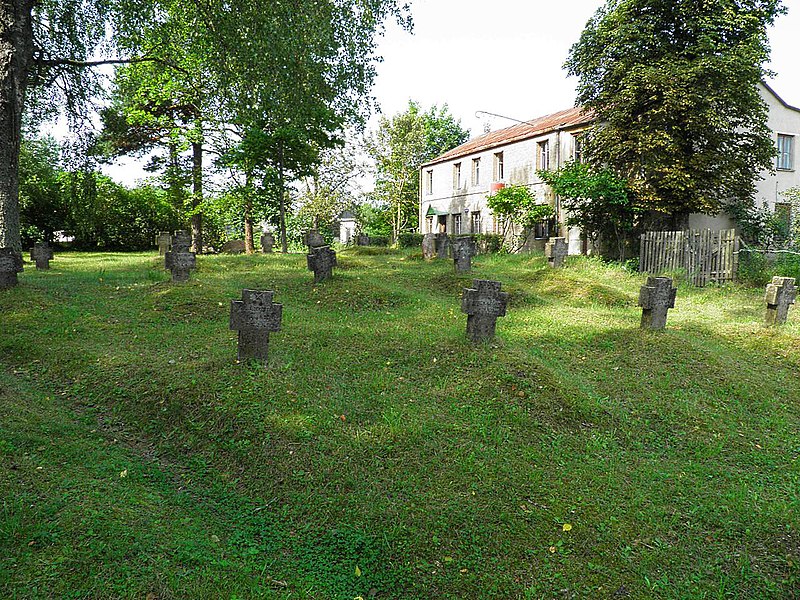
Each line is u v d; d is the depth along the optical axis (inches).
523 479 208.2
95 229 1170.6
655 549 175.5
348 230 1967.3
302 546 172.9
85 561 145.6
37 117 679.7
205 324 380.5
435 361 307.9
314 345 335.3
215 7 536.1
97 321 372.5
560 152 992.9
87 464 202.4
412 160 1695.4
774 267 667.4
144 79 924.6
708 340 394.6
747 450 247.8
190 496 195.3
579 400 269.4
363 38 580.4
